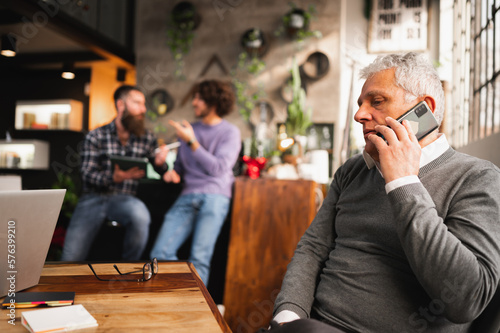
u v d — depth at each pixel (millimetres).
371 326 875
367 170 1067
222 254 2562
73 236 2518
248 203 2344
